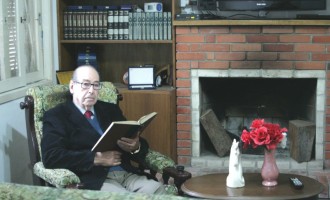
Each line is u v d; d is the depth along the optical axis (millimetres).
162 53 4422
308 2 4012
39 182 2822
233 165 2637
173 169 2789
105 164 2719
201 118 4074
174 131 4074
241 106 4516
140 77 4078
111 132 2588
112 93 3248
